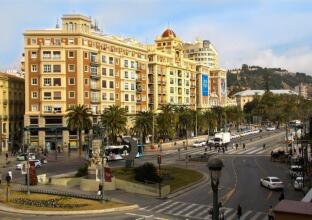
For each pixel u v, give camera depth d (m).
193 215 46.59
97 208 48.59
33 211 47.00
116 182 64.00
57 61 123.38
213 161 19.81
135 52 151.50
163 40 187.00
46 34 123.50
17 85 136.12
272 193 59.69
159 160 63.53
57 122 123.88
